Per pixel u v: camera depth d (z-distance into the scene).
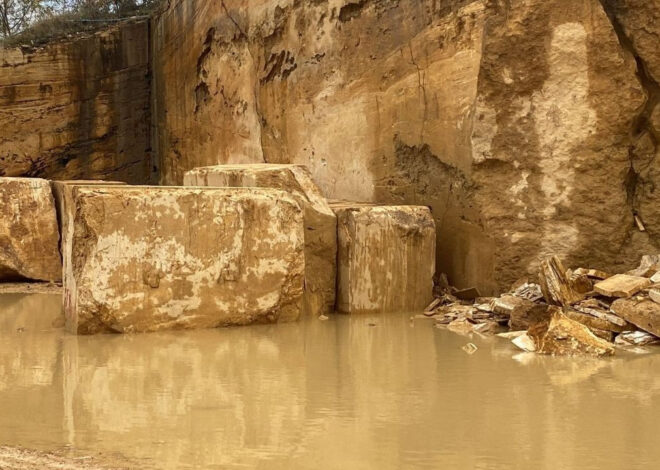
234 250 7.57
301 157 11.62
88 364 5.99
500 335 7.00
